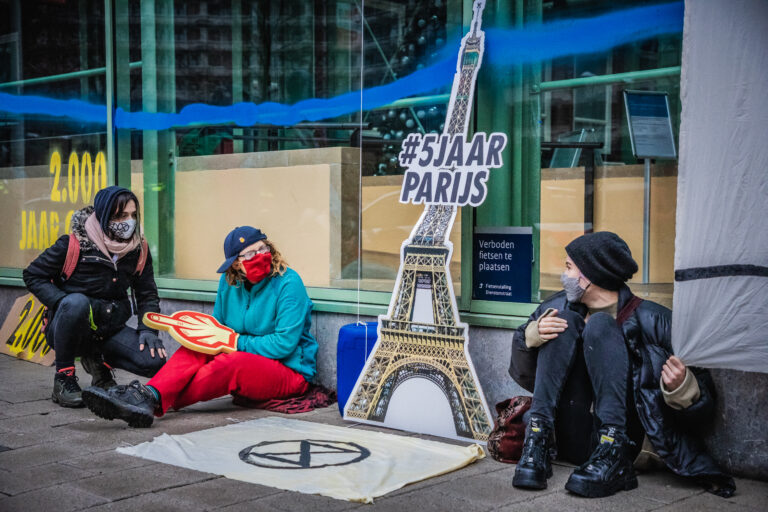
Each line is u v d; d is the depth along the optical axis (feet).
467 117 14.52
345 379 15.60
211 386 15.31
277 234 19.44
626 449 11.41
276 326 16.33
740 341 10.93
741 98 10.73
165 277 21.20
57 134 23.67
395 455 12.92
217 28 20.52
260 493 11.14
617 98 14.21
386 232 17.44
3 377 19.42
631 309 12.01
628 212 14.14
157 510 10.47
